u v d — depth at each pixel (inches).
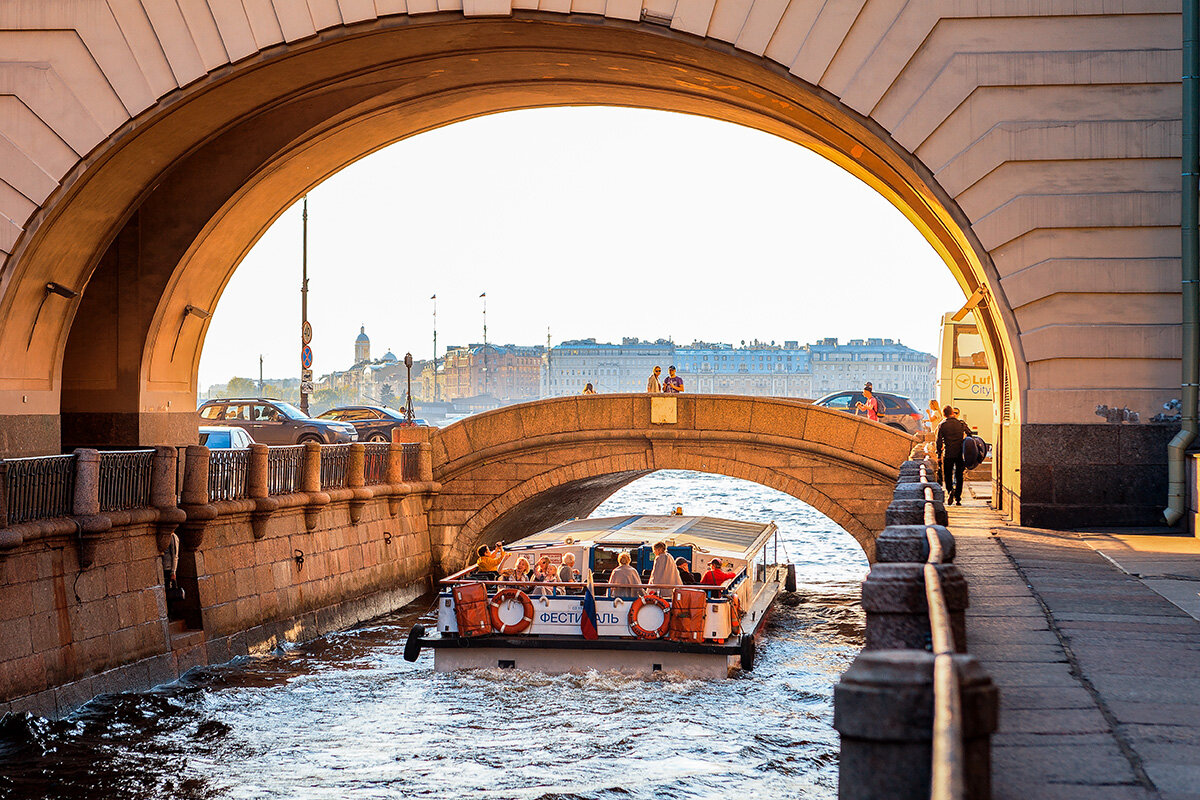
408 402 1652.3
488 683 868.6
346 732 735.1
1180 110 676.7
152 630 793.6
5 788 603.5
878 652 180.4
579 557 1001.5
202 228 1000.2
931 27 698.2
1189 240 662.5
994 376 844.6
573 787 628.1
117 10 772.6
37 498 689.6
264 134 976.9
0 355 791.7
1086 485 665.6
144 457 799.7
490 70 933.2
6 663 647.1
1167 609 369.4
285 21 765.9
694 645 878.4
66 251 828.0
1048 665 293.4
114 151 786.8
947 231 814.5
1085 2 685.9
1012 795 199.0
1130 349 670.5
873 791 173.0
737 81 813.9
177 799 600.7
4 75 773.9
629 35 762.2
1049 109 687.1
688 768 665.6
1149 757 219.3
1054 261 679.7
